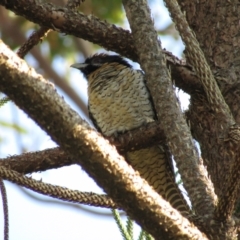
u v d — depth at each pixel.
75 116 4.73
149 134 8.07
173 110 6.33
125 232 6.56
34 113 4.63
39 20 7.28
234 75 7.82
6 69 4.50
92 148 4.75
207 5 8.32
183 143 6.13
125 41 7.47
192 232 5.02
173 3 6.92
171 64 7.62
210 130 7.59
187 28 6.84
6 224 6.34
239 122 7.53
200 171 6.01
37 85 4.59
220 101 6.71
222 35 8.11
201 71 6.74
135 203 4.89
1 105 7.11
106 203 6.18
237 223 5.60
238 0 8.24
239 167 5.24
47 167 7.23
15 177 5.84
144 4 7.05
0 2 7.10
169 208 4.99
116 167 4.81
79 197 6.09
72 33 7.43
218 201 5.49
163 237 4.98
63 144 4.74
